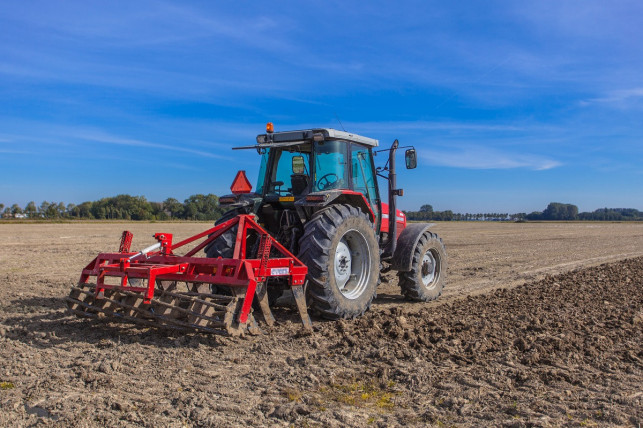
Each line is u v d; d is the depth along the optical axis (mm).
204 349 4418
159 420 2967
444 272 7805
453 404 3258
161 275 5137
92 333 4930
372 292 6102
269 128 6414
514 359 4223
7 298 6797
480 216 93125
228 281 4680
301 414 3096
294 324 5449
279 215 6441
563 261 13133
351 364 4078
